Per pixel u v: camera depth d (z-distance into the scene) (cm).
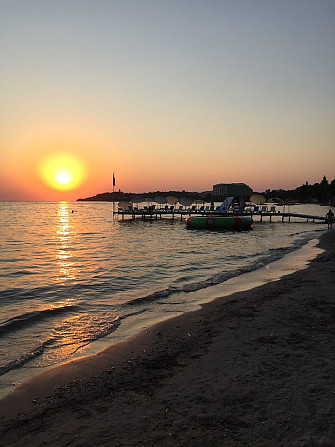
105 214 12081
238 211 6175
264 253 2591
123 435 457
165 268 2002
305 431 429
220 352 737
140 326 982
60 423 503
